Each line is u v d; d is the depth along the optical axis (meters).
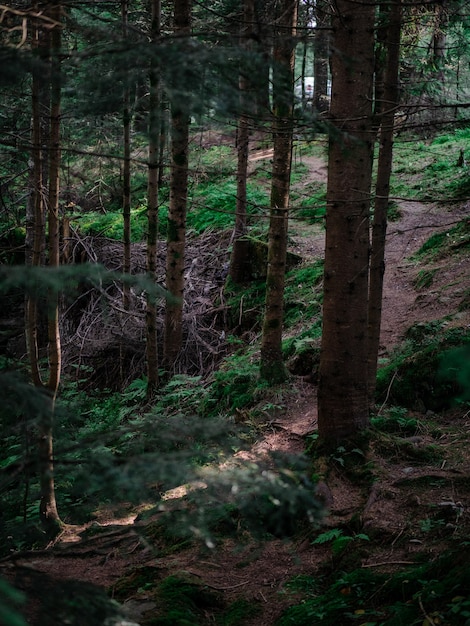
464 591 4.01
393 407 7.72
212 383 10.81
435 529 5.16
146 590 4.94
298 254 14.23
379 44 9.16
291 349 10.54
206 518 3.09
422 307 10.29
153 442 3.13
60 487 6.72
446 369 2.54
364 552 5.07
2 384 2.51
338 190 6.18
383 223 7.39
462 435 6.84
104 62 3.08
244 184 14.48
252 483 2.69
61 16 4.28
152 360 11.09
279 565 5.30
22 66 2.63
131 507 6.89
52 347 5.73
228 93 2.87
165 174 19.22
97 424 10.23
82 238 15.49
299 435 7.92
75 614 2.50
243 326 12.76
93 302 13.88
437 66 9.12
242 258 13.73
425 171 17.03
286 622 4.42
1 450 6.73
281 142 8.84
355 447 6.48
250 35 3.14
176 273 11.59
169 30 13.40
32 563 5.63
